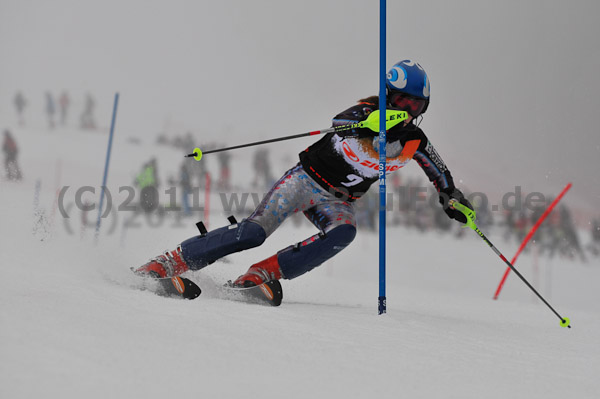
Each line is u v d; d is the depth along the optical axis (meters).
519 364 9.66
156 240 22.91
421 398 7.15
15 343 6.96
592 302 36.50
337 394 6.92
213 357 7.73
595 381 8.98
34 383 5.91
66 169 66.19
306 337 9.65
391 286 30.75
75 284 11.93
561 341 12.82
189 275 14.62
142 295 11.78
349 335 10.28
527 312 21.62
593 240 68.56
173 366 7.13
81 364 6.65
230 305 11.89
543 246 62.19
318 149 13.83
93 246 18.30
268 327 10.07
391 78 13.41
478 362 9.41
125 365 6.88
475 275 44.75
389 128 13.41
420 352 9.60
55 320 8.21
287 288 20.88
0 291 10.21
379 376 7.88
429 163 14.16
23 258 14.61
